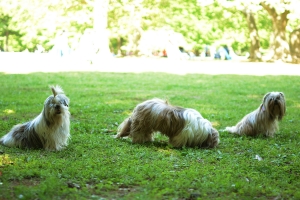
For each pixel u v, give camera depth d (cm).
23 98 1656
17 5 4419
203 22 4916
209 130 962
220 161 860
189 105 1619
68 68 3100
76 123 1202
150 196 646
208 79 2561
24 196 626
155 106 964
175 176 749
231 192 680
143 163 834
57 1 4250
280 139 1095
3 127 1136
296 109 1574
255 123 1110
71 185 683
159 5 4694
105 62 3628
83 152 904
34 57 4009
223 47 5281
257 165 834
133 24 4691
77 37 4856
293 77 2722
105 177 737
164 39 4688
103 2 3672
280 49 4238
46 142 902
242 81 2477
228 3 3688
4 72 2716
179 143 952
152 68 3266
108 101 1661
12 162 800
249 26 4469
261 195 671
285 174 781
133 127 989
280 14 4175
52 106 873
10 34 6238
